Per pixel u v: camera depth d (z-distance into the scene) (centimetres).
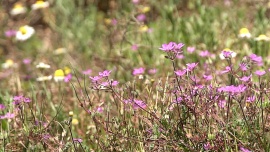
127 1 1271
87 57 1099
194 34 972
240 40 891
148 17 1159
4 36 1344
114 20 1062
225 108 562
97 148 582
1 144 639
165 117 530
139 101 562
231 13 1034
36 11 1405
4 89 948
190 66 543
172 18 1017
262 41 838
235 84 581
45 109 753
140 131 573
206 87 548
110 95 732
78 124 715
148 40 996
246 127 521
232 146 518
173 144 516
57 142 582
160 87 582
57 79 803
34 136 603
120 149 561
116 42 1066
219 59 822
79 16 1307
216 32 973
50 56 1164
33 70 1054
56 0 1376
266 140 512
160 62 864
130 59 941
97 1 1334
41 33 1356
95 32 1231
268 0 1045
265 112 555
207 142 517
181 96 530
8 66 1087
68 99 813
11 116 635
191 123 541
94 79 543
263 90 526
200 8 1023
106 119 617
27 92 884
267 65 791
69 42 1240
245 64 563
